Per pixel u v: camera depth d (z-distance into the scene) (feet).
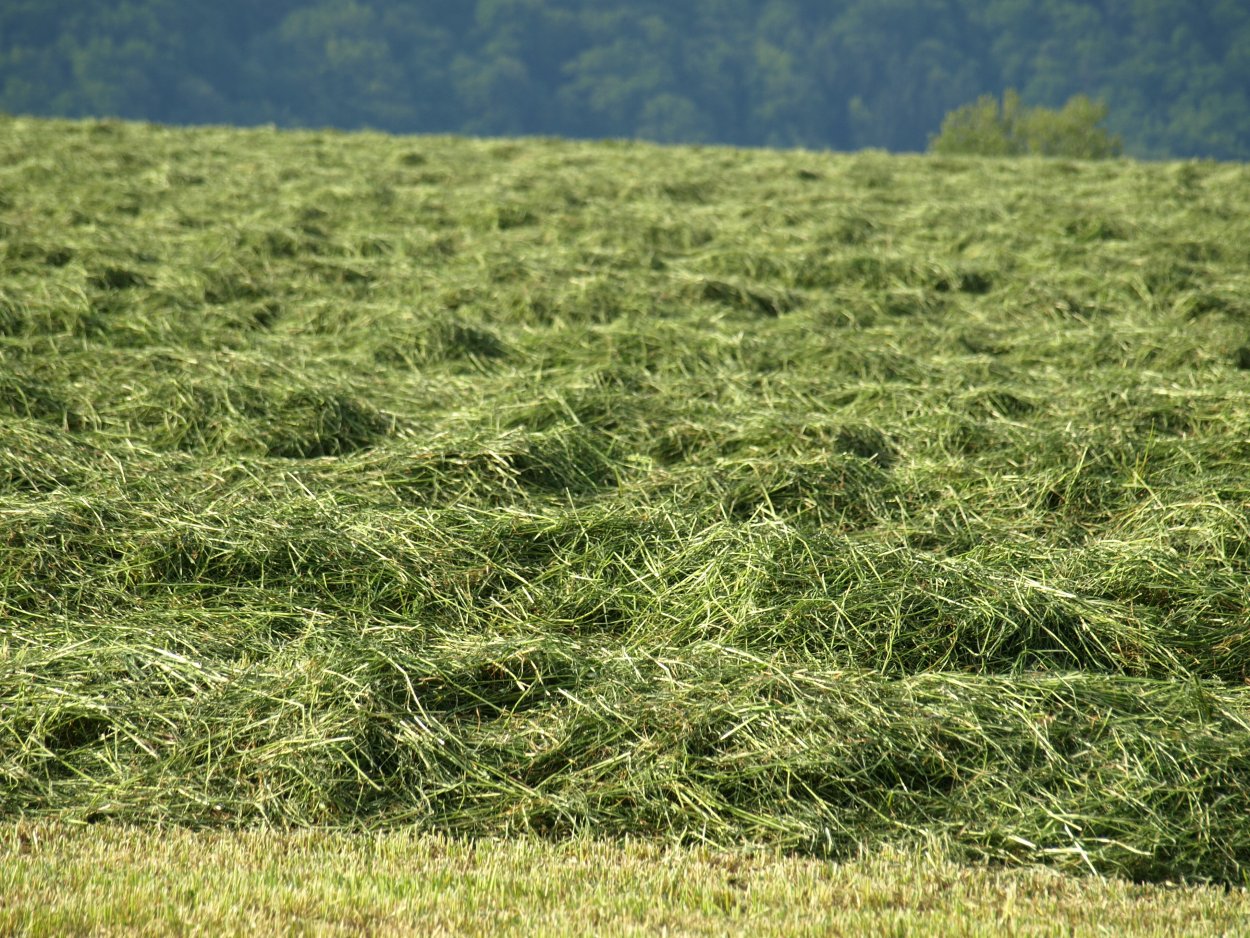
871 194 202.80
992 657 63.67
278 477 81.00
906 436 92.48
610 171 217.15
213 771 53.42
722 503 77.92
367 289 133.18
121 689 57.82
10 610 64.95
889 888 47.03
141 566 68.49
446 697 58.80
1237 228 173.78
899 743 55.11
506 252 148.05
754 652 62.08
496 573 70.85
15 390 90.79
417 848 49.34
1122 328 122.93
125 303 121.70
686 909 45.16
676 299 131.03
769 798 52.75
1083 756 55.01
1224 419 93.04
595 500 81.05
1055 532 77.87
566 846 49.96
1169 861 50.01
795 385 103.19
